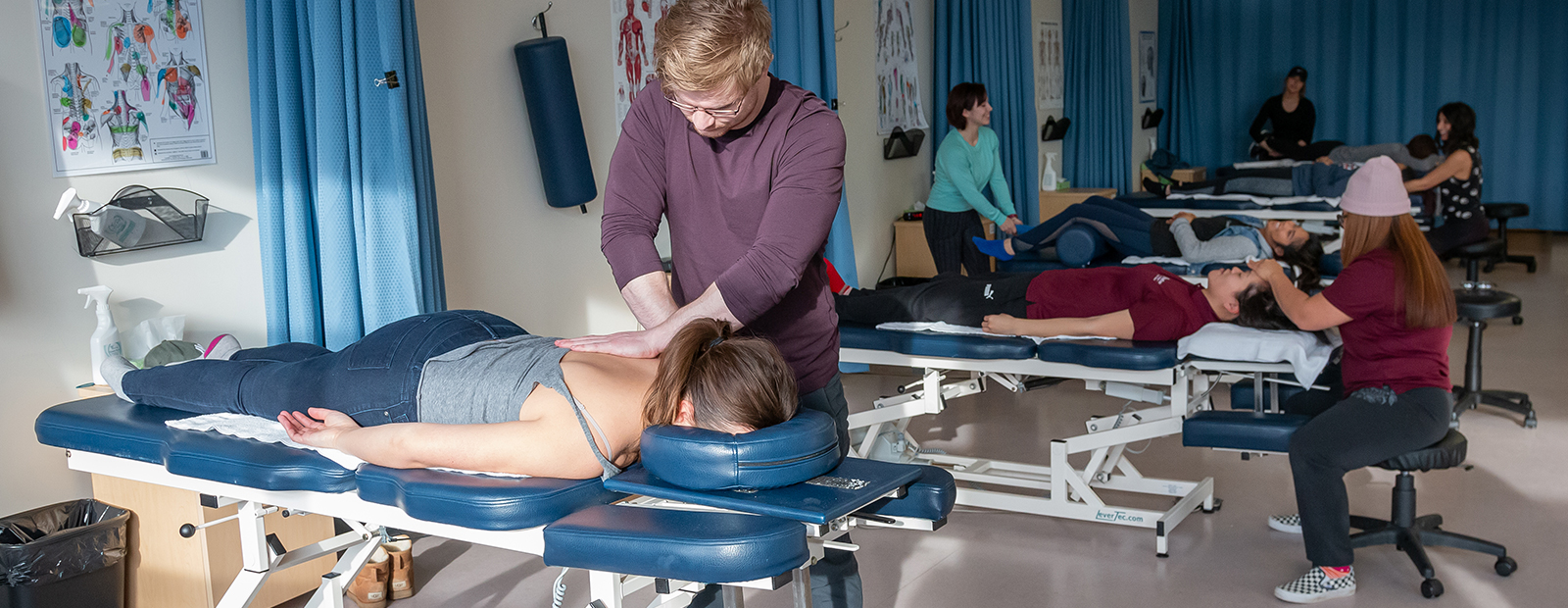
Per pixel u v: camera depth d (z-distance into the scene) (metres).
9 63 2.60
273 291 3.00
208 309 3.05
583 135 4.03
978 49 6.20
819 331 1.79
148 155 2.88
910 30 6.22
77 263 2.76
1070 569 2.90
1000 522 3.27
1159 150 8.98
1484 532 3.06
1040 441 4.05
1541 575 2.76
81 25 2.72
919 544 3.11
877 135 5.93
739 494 1.53
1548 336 5.54
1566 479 3.48
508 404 1.81
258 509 2.08
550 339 1.93
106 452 2.26
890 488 1.57
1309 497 2.65
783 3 4.76
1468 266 6.24
